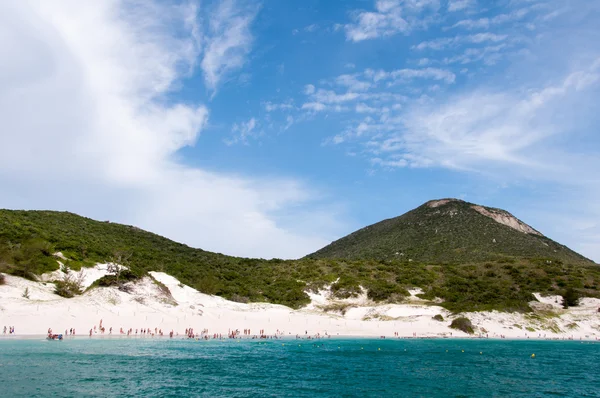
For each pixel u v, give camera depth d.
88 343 52.62
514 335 81.19
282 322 81.06
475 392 34.88
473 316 85.19
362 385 36.28
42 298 65.75
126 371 37.94
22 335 54.59
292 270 118.44
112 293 72.62
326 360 49.53
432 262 142.62
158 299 76.94
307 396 31.92
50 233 89.31
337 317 87.81
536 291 101.19
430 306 91.06
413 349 61.88
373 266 123.81
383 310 89.56
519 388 36.69
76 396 29.22
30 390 30.09
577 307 93.81
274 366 44.22
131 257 97.44
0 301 60.44
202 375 38.03
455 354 57.56
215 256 127.31
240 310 84.62
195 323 72.81
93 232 109.25
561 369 46.50
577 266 127.44
